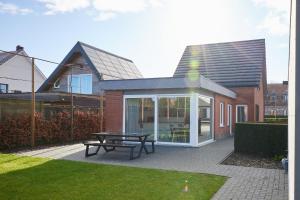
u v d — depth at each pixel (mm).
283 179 7867
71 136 16344
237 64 24781
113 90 16125
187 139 14609
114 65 26953
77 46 24453
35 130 14266
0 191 6531
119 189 6719
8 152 12453
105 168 9031
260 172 8727
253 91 22969
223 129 20062
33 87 13367
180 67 26469
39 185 7031
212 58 26281
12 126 13289
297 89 2672
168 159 10969
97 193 6418
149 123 15422
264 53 25969
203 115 15844
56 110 16125
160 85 14508
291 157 3281
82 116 17391
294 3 2936
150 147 14312
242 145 12352
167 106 15102
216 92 17062
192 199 6066
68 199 6023
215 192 6656
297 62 2682
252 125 12062
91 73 24062
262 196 6395
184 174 8273
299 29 2686
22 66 35812
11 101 13547
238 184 7340
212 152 12727
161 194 6367
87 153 11492
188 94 14641
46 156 11484
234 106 23344
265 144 11633
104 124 18781
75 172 8438
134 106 15773
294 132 2709
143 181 7441
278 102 54781
